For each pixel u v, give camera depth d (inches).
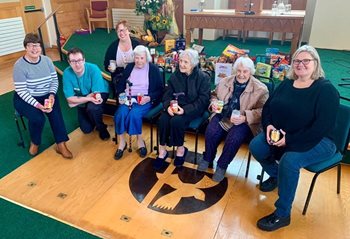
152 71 100.5
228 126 88.7
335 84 123.2
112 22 263.7
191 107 90.4
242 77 84.5
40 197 82.0
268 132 76.0
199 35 171.8
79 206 78.8
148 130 119.7
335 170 93.9
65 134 99.4
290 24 139.6
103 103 109.1
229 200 81.4
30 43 90.6
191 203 80.2
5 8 199.3
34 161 98.7
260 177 86.0
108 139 113.0
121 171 93.7
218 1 218.1
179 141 91.8
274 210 77.9
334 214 76.6
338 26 175.8
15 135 114.8
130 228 71.9
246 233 70.7
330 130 67.9
